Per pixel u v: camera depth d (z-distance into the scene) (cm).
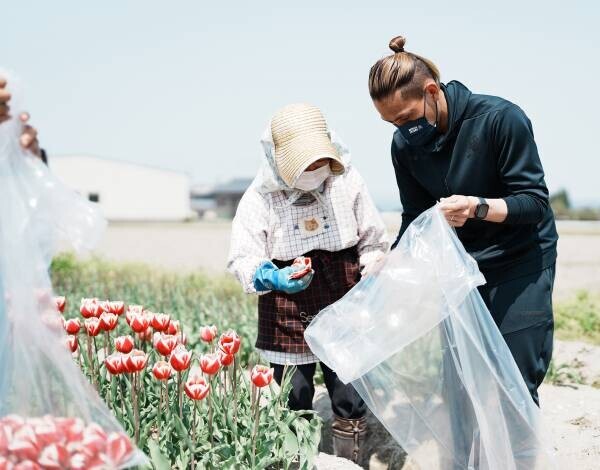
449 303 294
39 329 236
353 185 344
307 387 346
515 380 297
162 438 294
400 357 322
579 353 631
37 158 252
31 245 239
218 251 2080
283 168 311
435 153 313
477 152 301
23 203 241
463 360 295
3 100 240
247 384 329
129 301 777
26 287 235
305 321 338
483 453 299
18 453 219
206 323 632
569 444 381
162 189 5931
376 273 316
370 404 320
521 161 295
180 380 292
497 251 309
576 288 1205
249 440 298
